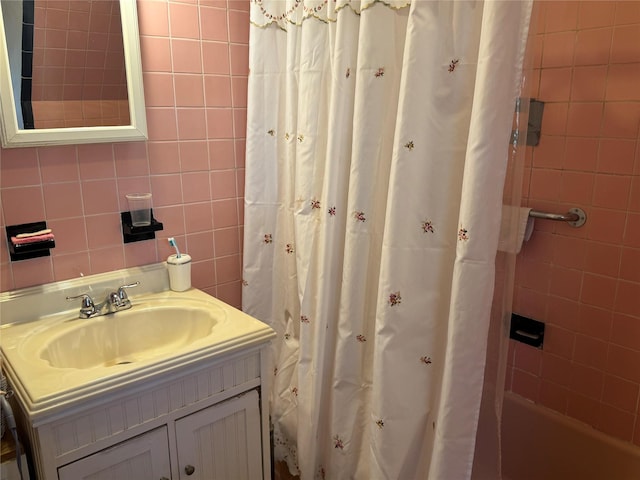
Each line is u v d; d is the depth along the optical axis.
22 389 1.20
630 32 1.59
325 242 1.63
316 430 1.78
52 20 1.44
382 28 1.43
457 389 1.36
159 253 1.80
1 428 1.25
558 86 1.77
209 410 1.46
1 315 1.49
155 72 1.67
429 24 1.30
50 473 1.21
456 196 1.39
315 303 1.75
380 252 1.58
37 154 1.49
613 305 1.76
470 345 1.34
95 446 1.26
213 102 1.82
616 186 1.69
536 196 1.89
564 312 1.88
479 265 1.29
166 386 1.36
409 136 1.37
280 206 1.89
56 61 1.46
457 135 1.35
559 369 1.93
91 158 1.59
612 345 1.79
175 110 1.74
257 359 1.54
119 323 1.60
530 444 2.02
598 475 1.86
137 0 1.60
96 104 1.55
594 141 1.72
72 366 1.50
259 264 1.93
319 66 1.62
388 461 1.56
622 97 1.64
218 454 1.52
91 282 1.64
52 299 1.57
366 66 1.45
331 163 1.58
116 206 1.67
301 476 1.87
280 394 1.98
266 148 1.84
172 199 1.79
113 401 1.26
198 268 1.91
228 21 1.80
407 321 1.47
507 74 1.20
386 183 1.54
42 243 1.47
